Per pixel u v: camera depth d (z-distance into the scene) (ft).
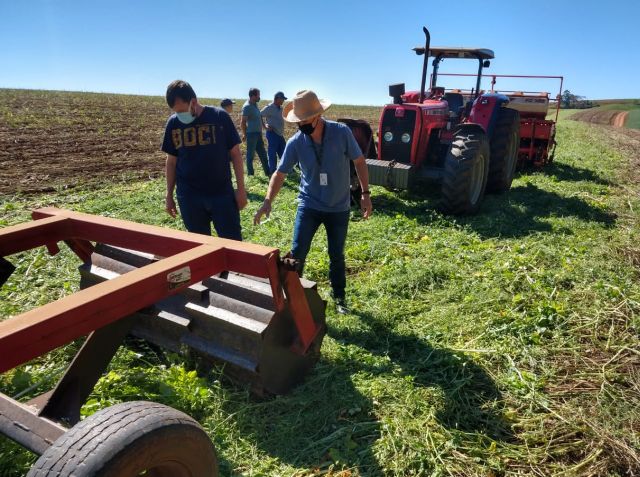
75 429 5.15
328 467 8.05
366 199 12.70
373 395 9.69
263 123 31.19
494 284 14.34
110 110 87.51
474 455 8.31
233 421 8.91
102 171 34.12
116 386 9.29
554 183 30.81
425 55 24.34
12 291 14.11
